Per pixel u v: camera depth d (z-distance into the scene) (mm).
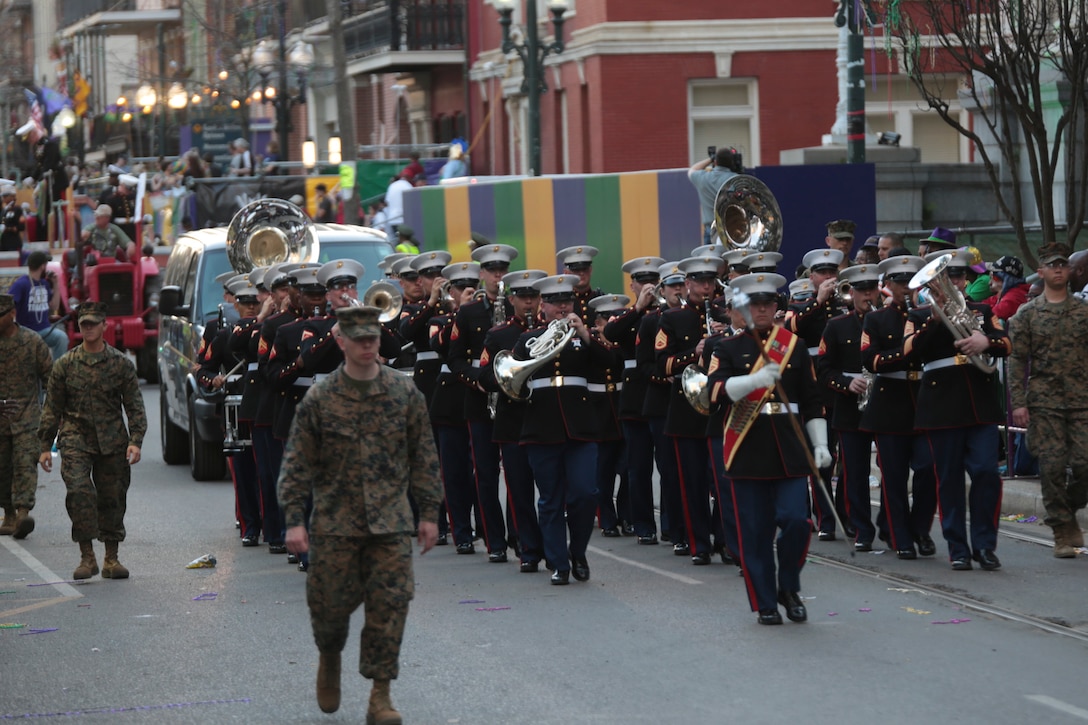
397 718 17391
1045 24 35969
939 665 19594
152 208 72562
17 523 31016
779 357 22141
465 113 83188
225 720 18078
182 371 39719
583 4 68250
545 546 25531
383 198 71312
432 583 25875
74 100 108188
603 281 45156
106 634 22594
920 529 27047
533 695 18703
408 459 18047
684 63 66875
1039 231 45000
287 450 17875
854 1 42531
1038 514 30109
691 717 17625
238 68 99000
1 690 19625
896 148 50719
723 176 41156
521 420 26328
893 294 26547
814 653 20328
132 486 38250
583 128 68938
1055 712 17516
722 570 26422
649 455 29031
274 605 24375
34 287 47156
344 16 90375
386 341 27250
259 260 34438
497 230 46281
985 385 25500
